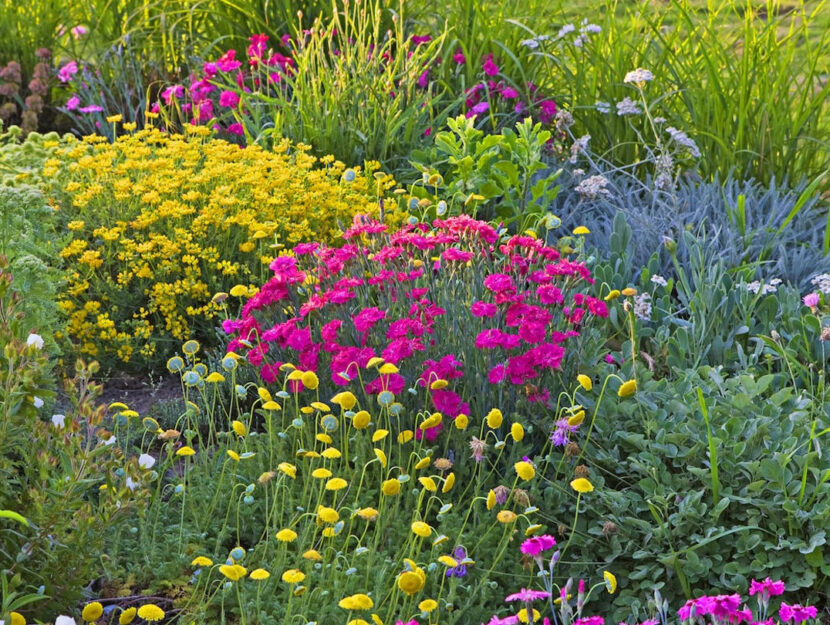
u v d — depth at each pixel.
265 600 2.69
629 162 6.05
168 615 2.67
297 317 3.43
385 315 3.44
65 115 6.91
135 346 4.11
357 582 2.79
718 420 3.33
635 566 2.98
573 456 3.17
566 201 5.29
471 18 6.60
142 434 3.59
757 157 5.68
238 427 2.98
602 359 3.81
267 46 6.89
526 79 6.48
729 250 4.71
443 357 3.36
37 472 2.72
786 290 4.26
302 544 2.78
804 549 2.86
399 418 3.30
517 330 3.44
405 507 3.09
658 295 4.46
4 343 2.50
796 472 3.12
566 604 2.26
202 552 2.84
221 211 4.37
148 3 7.16
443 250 3.62
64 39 7.47
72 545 2.44
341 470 3.23
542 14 6.80
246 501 2.80
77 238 4.52
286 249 4.59
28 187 4.06
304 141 5.56
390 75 5.73
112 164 4.94
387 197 5.20
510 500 3.11
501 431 3.34
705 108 5.85
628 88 6.00
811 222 5.24
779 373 3.71
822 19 8.25
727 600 2.09
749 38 5.87
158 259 4.39
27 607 2.42
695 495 3.00
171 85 6.66
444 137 4.96
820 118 6.04
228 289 4.39
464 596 2.81
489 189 4.89
